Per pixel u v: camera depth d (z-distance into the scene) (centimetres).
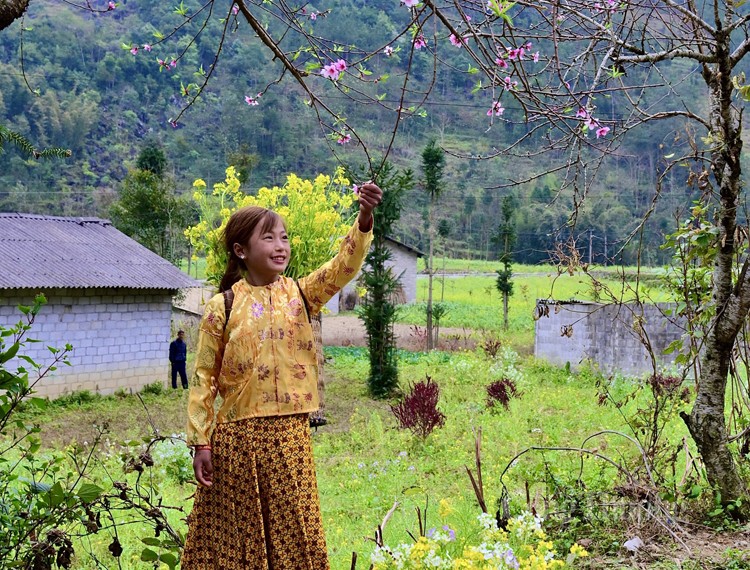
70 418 1457
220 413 314
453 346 2569
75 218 1920
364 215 314
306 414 319
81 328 1638
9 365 1518
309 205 1395
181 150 7931
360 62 343
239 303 314
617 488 522
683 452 774
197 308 3077
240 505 308
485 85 341
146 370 1764
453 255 6869
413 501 793
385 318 1761
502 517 488
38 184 7106
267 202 1411
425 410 1192
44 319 1577
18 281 1495
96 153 8088
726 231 532
